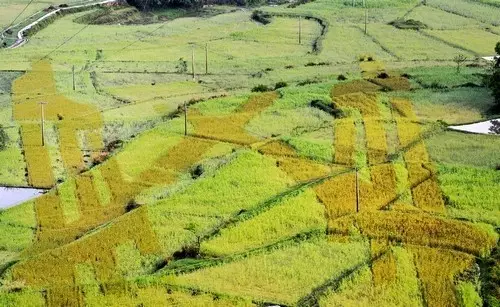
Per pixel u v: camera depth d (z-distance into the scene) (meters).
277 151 71.69
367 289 47.72
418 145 72.75
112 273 51.28
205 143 75.50
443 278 48.81
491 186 62.94
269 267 50.78
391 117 81.25
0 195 66.12
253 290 48.06
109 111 89.50
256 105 86.88
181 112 85.62
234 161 69.44
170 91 99.19
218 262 51.44
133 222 58.47
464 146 72.56
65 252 54.22
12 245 56.47
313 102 86.81
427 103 85.94
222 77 107.12
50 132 81.69
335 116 82.19
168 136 77.69
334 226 55.91
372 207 59.41
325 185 63.19
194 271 50.38
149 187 66.00
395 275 49.19
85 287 48.75
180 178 67.62
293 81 101.75
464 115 81.62
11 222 60.06
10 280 50.62
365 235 54.78
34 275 51.12
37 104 92.38
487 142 73.75
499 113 82.12
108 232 56.97
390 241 53.94
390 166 67.38
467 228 55.44
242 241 54.97
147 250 54.25
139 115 87.94
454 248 52.81
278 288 48.31
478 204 59.72
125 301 47.00
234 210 60.09
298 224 57.03
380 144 73.44
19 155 74.94
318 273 49.97
